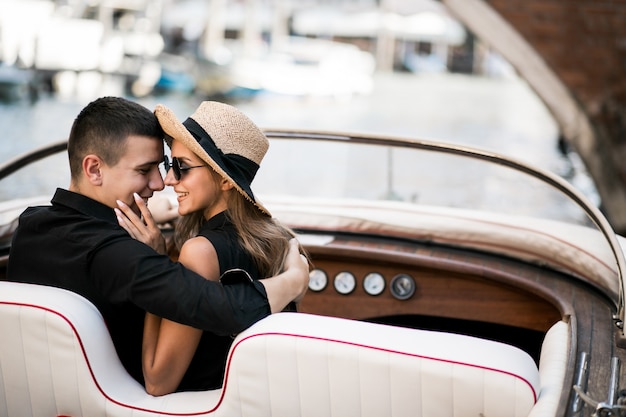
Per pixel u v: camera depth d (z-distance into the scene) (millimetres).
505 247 2582
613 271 2154
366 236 2771
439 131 20391
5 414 1706
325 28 39781
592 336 1925
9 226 2451
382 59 39938
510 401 1468
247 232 1796
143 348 1718
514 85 36531
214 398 1683
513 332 2699
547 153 17172
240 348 1563
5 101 20578
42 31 22781
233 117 1787
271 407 1579
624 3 9656
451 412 1503
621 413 1440
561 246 2443
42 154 2646
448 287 2633
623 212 9953
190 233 1944
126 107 1760
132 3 28797
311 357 1535
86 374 1638
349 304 2744
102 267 1666
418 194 3031
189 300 1599
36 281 1748
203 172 1761
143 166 1765
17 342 1644
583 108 9992
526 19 9945
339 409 1550
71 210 1753
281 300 1716
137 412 1652
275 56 28000
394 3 39688
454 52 41469
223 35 36875
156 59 25594
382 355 1509
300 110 23750
